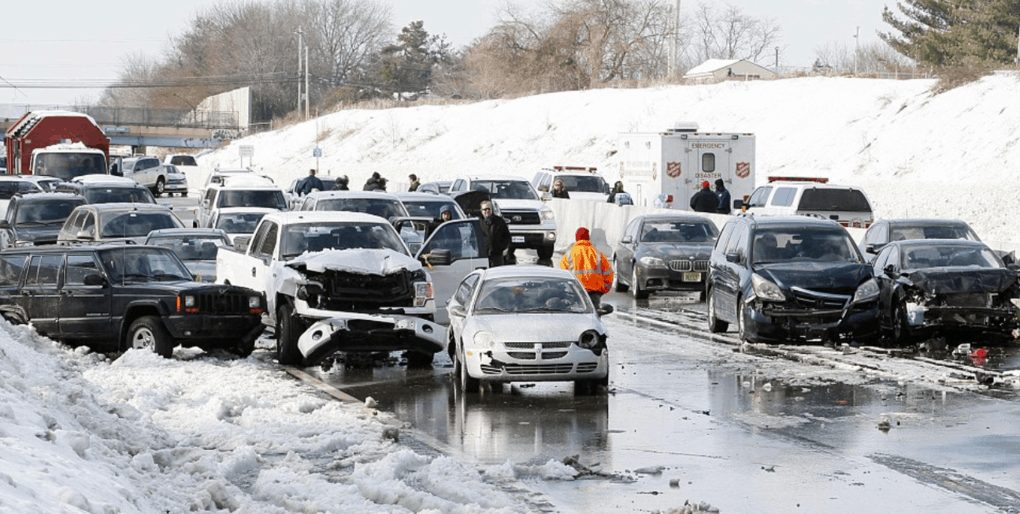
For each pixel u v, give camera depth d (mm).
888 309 52062
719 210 95375
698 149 105125
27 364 37219
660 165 105000
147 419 35344
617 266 76750
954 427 34562
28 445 22906
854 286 50750
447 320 51406
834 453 31594
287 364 47531
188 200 177375
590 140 186250
